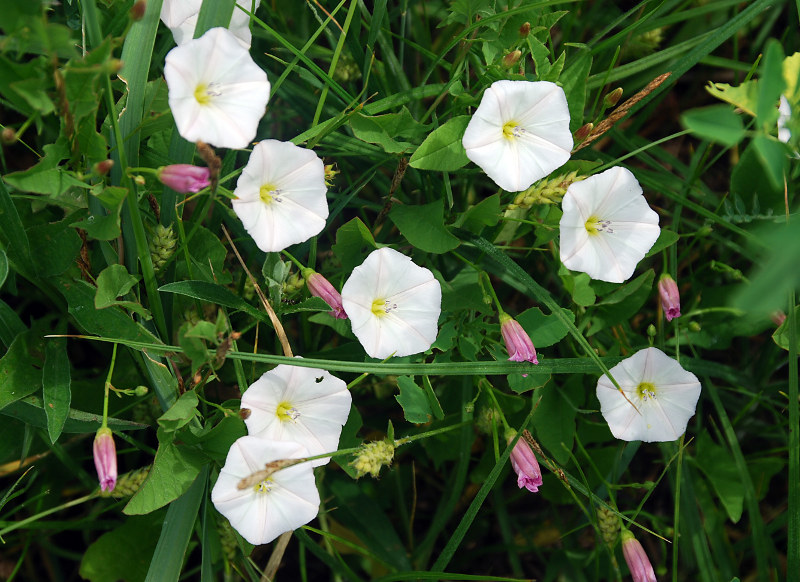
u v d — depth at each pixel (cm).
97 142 16
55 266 19
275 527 18
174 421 17
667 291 21
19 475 22
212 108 17
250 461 17
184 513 18
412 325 19
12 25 15
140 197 18
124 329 18
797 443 20
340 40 19
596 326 22
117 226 16
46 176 16
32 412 19
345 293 18
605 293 21
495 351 21
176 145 18
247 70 17
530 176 19
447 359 21
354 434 20
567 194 19
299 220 18
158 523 21
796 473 20
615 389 20
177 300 20
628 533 20
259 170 17
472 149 19
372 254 18
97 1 19
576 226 19
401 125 20
